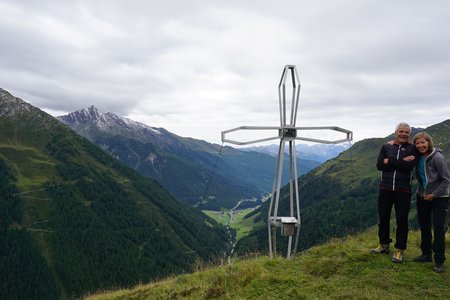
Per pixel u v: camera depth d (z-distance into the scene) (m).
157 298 12.12
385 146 9.87
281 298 8.51
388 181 9.67
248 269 10.45
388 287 8.27
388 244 10.31
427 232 9.60
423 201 9.54
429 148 9.20
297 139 11.88
